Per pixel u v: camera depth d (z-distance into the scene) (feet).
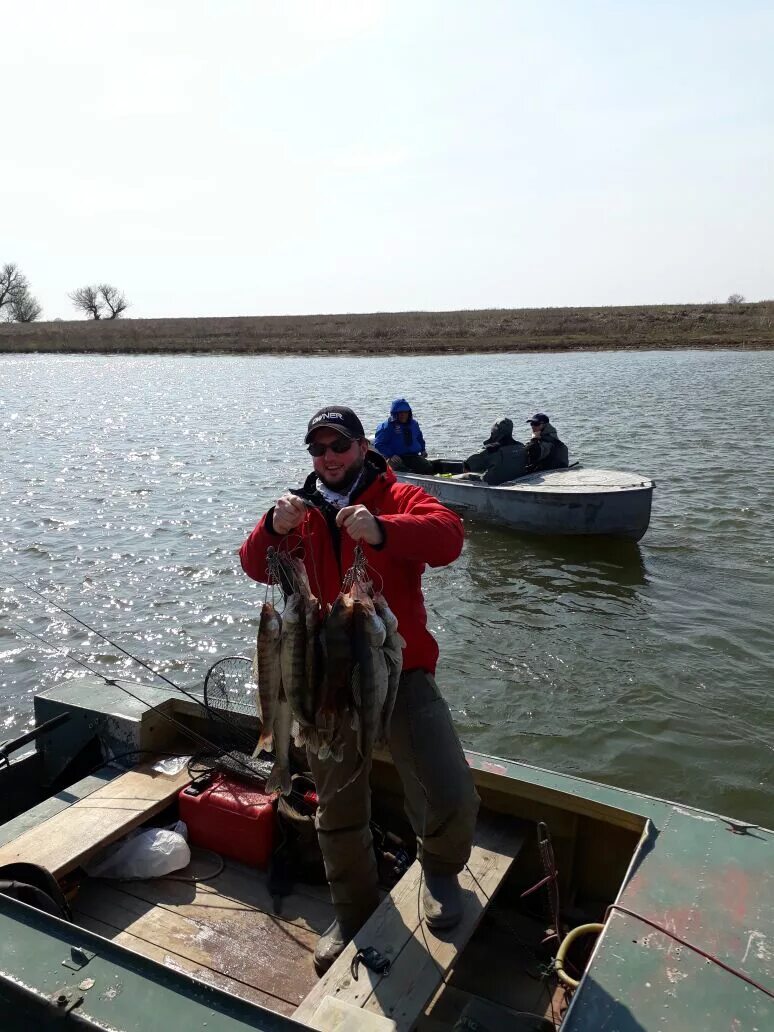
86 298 453.17
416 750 11.75
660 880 11.31
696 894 11.03
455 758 11.84
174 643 34.58
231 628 35.86
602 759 26.30
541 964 13.51
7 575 42.47
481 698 29.94
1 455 76.18
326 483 12.37
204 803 15.79
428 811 11.77
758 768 25.63
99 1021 9.20
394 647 10.65
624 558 44.01
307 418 99.66
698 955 10.00
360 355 218.79
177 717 18.17
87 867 15.16
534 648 33.73
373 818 16.43
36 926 10.58
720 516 50.90
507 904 14.89
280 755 11.04
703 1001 9.36
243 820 15.46
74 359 242.37
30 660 33.14
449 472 53.52
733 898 10.96
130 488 61.36
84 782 16.63
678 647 33.40
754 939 10.24
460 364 178.50
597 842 14.48
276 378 159.74
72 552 46.09
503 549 45.62
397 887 12.64
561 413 95.20
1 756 16.89
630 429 82.74
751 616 36.19
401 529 10.87
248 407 112.68
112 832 14.92
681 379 130.11
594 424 86.48
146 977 9.77
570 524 45.57
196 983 9.60
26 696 30.42
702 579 40.81
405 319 332.39
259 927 14.21
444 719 11.93
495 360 188.65
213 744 17.46
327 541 12.09
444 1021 12.35
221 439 84.84
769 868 11.61
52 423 99.19
